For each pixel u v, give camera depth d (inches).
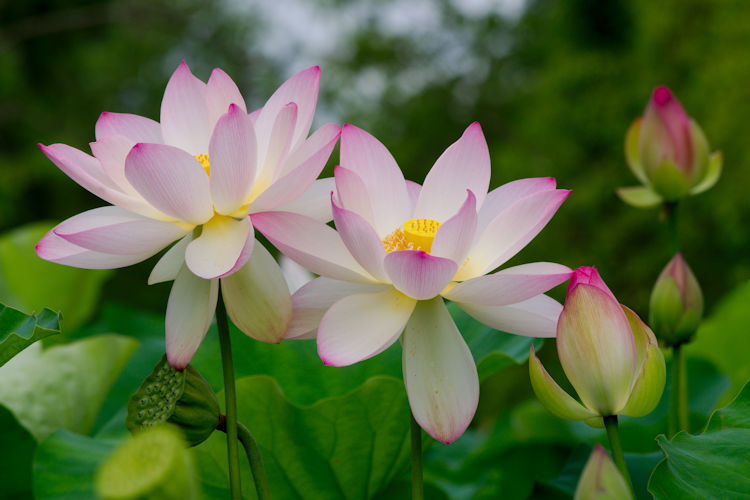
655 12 327.6
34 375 60.6
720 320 80.0
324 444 55.6
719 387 68.2
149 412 47.9
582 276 47.1
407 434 56.0
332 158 346.0
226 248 48.6
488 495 62.2
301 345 62.6
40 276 95.3
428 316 48.6
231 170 48.2
